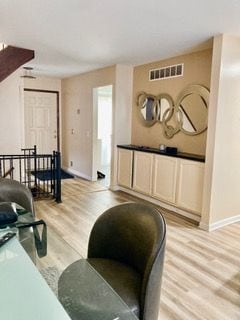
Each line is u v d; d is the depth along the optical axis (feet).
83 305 3.84
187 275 7.89
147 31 10.14
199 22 9.12
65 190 17.06
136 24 9.44
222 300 6.86
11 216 5.28
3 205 5.50
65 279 4.29
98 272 4.95
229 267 8.38
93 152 19.65
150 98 15.67
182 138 13.99
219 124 10.82
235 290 7.25
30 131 22.36
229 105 11.02
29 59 13.00
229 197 11.88
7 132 16.60
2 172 15.55
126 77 16.70
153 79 15.47
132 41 11.46
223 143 11.12
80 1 7.67
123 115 16.97
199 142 13.08
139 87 16.52
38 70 18.78
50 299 3.17
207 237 10.57
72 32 10.41
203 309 6.52
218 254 9.20
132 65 16.46
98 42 11.71
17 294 3.20
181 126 13.87
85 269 4.76
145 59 14.76
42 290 3.32
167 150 14.05
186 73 13.52
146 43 11.71
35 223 5.78
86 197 15.62
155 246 4.48
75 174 22.11
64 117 23.35
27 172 17.44
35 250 4.85
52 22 9.40
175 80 14.12
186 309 6.51
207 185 11.19
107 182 19.56
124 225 5.48
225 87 10.71
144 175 15.03
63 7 8.11
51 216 12.41
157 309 4.62
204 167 11.46
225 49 10.41
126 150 16.26
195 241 10.18
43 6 8.06
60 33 10.57
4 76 12.48
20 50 12.71
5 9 8.29
